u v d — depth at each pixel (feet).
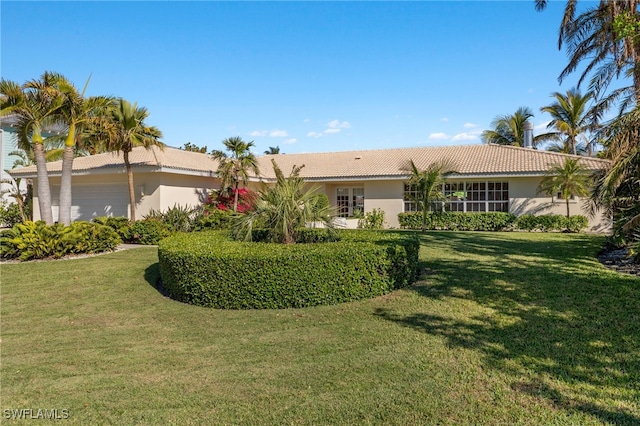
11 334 17.34
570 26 55.01
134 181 57.21
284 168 79.00
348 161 78.48
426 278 25.55
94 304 21.75
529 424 9.80
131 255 37.06
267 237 28.19
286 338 16.11
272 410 10.82
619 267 28.84
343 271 20.72
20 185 77.61
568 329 15.96
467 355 13.85
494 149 73.92
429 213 63.82
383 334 16.17
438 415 10.32
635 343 14.40
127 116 48.19
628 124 30.73
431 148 80.12
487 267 28.45
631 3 45.85
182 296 21.86
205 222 51.49
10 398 11.92
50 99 41.16
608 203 34.35
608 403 10.62
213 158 63.72
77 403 11.53
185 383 12.53
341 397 11.35
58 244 35.96
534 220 59.06
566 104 98.48
